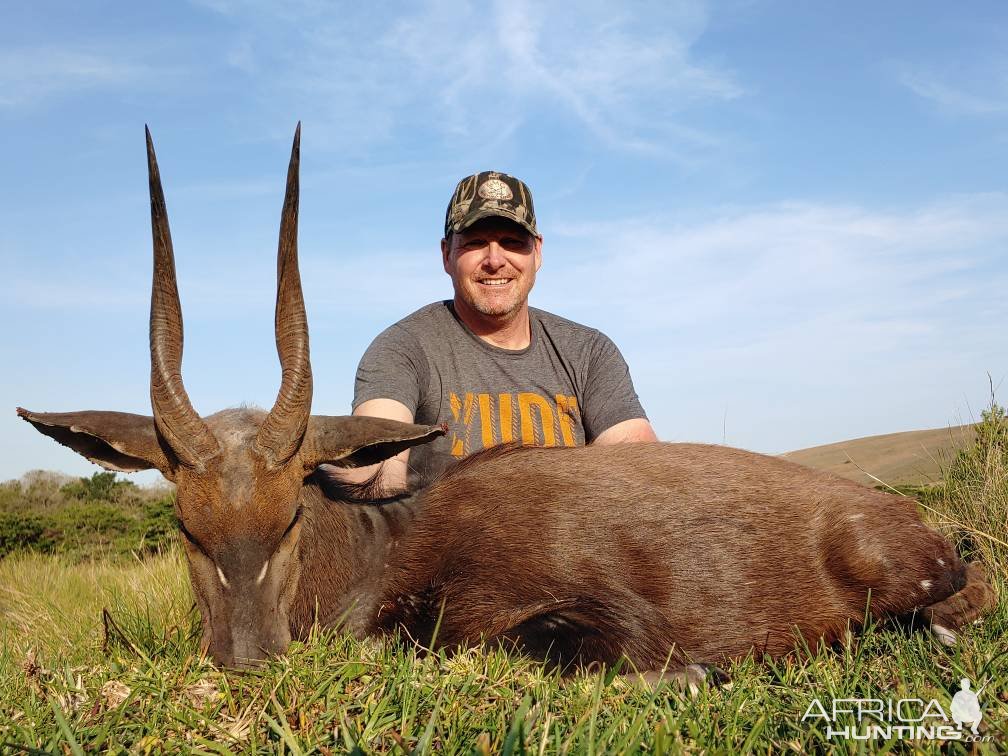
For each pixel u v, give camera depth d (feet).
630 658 3.73
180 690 3.00
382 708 2.61
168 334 3.44
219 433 3.59
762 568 4.10
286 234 3.47
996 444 6.66
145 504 15.48
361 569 3.98
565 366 5.54
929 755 2.37
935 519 6.28
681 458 4.35
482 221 5.18
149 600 5.96
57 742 2.50
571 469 4.18
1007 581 4.75
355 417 3.75
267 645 3.33
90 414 3.66
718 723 2.70
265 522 3.43
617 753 2.25
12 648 5.23
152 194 3.41
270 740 2.57
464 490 4.14
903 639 3.74
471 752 2.18
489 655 3.31
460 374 5.34
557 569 3.87
